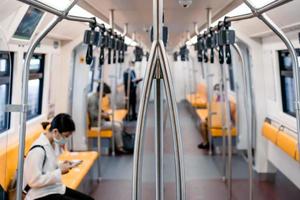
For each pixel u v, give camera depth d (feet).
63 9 4.33
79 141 15.08
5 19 6.55
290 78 10.68
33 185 6.55
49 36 10.73
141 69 27.12
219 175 13.08
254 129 12.82
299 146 4.35
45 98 11.86
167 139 18.47
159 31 3.51
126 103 24.07
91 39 5.33
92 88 18.21
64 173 9.09
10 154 7.57
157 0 3.51
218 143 16.03
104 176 12.98
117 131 16.90
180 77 36.70
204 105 24.31
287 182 12.26
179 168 3.27
